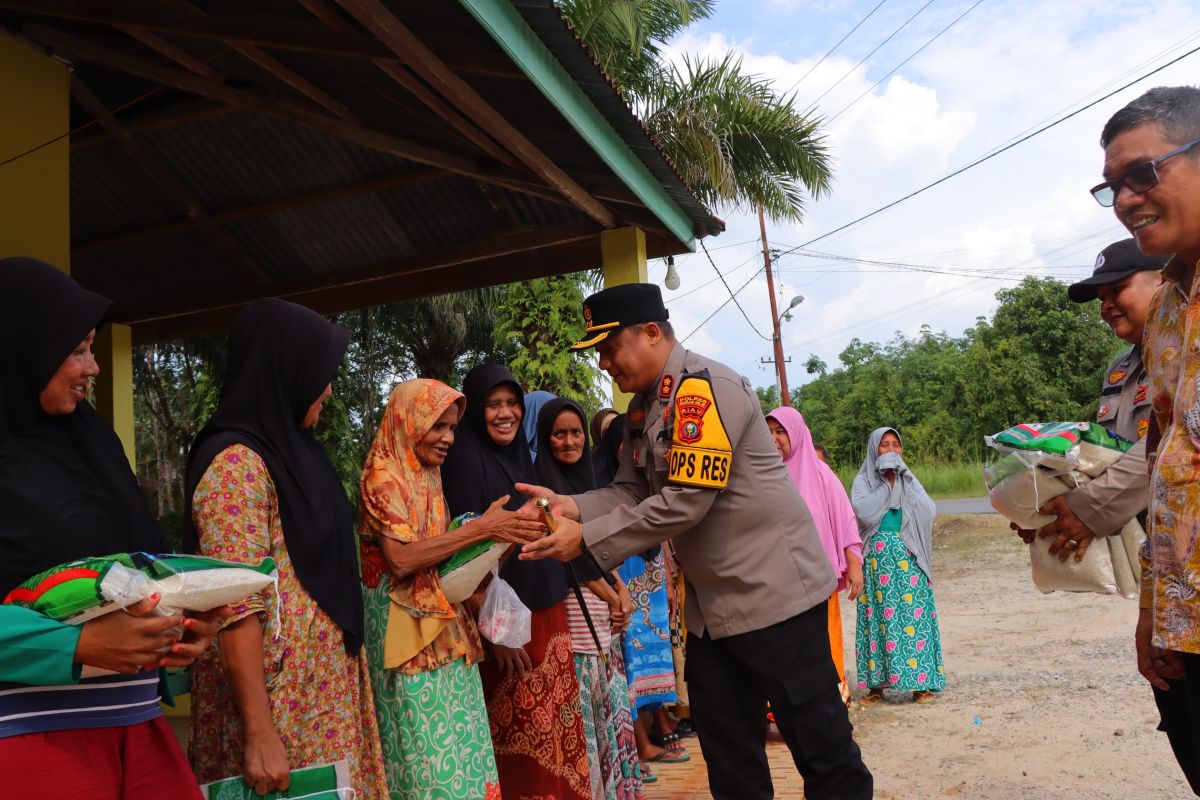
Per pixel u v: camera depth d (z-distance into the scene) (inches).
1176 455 78.5
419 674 112.7
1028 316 1159.6
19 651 66.4
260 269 281.4
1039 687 251.0
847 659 332.5
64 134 173.8
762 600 122.0
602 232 247.0
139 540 81.6
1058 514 109.7
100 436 81.9
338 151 237.0
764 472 124.4
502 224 256.4
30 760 68.7
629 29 467.5
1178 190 79.4
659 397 124.5
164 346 589.0
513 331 445.4
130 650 68.3
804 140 531.8
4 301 75.0
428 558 112.0
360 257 273.6
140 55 185.9
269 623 93.0
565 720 138.3
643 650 202.8
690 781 188.9
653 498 120.0
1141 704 224.4
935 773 188.2
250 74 192.5
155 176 242.5
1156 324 89.2
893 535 256.5
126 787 74.6
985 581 467.5
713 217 252.5
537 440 176.7
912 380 1508.4
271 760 87.4
